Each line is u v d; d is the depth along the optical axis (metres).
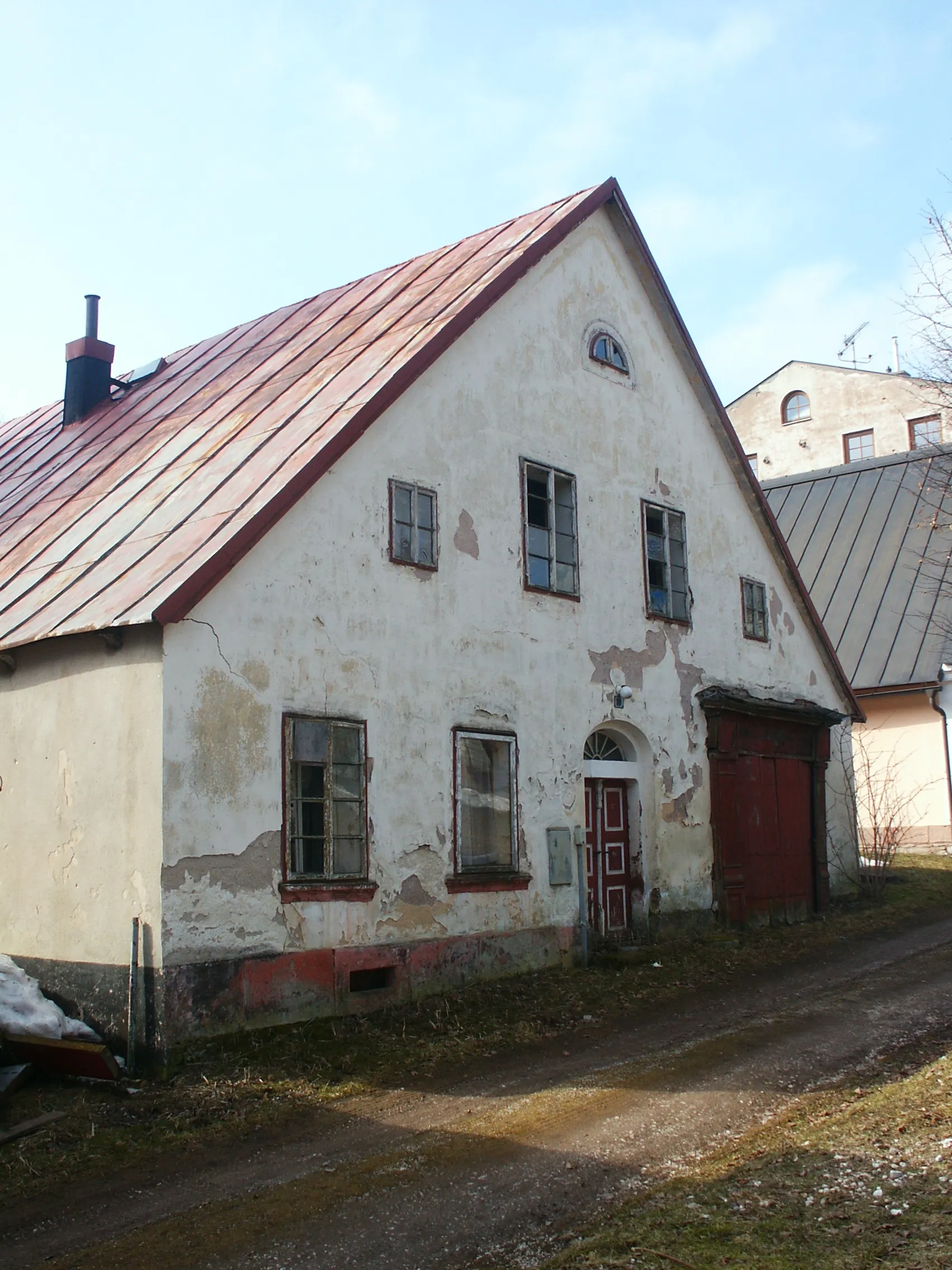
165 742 9.56
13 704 11.09
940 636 23.92
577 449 14.83
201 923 9.62
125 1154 7.56
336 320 15.59
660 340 16.91
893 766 23.69
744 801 16.86
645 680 15.35
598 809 14.78
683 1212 6.18
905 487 28.17
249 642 10.35
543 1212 6.33
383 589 11.77
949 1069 8.58
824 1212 6.06
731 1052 9.62
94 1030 9.74
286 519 10.84
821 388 38.12
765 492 32.16
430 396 12.68
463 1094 8.67
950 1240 5.61
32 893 10.58
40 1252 6.12
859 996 11.74
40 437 17.88
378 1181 6.92
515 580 13.51
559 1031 10.61
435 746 12.10
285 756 10.52
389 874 11.39
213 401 14.66
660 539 16.27
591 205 15.48
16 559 12.79
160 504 12.06
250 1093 8.71
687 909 15.48
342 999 10.70
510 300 14.07
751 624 18.06
